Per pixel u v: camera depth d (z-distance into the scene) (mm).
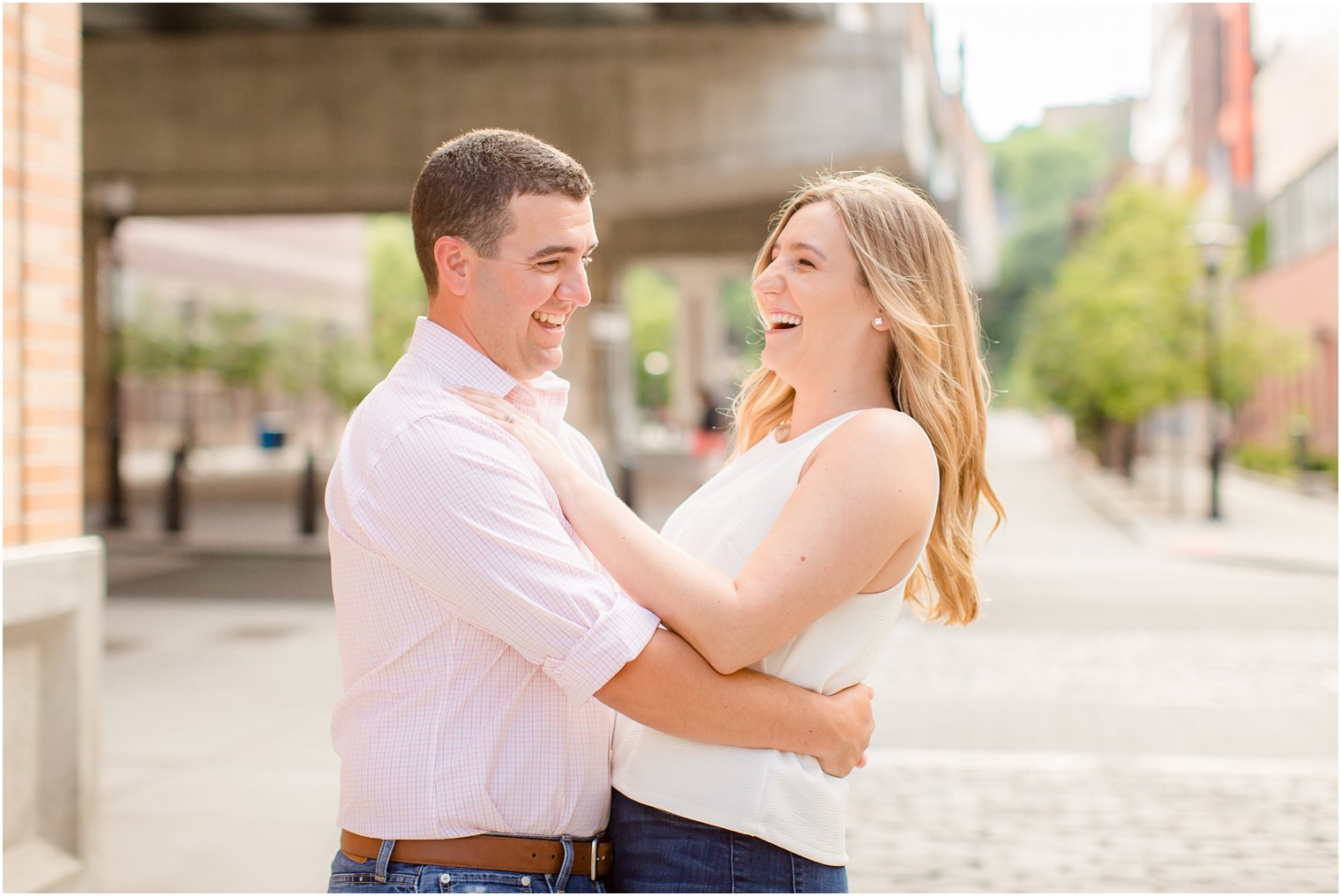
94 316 20578
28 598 3336
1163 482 27672
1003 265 92938
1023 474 30734
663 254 29625
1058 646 9289
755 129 16062
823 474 1851
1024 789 5586
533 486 1841
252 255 47531
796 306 2018
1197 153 49312
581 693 1774
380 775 1845
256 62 16844
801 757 1898
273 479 29672
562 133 16359
